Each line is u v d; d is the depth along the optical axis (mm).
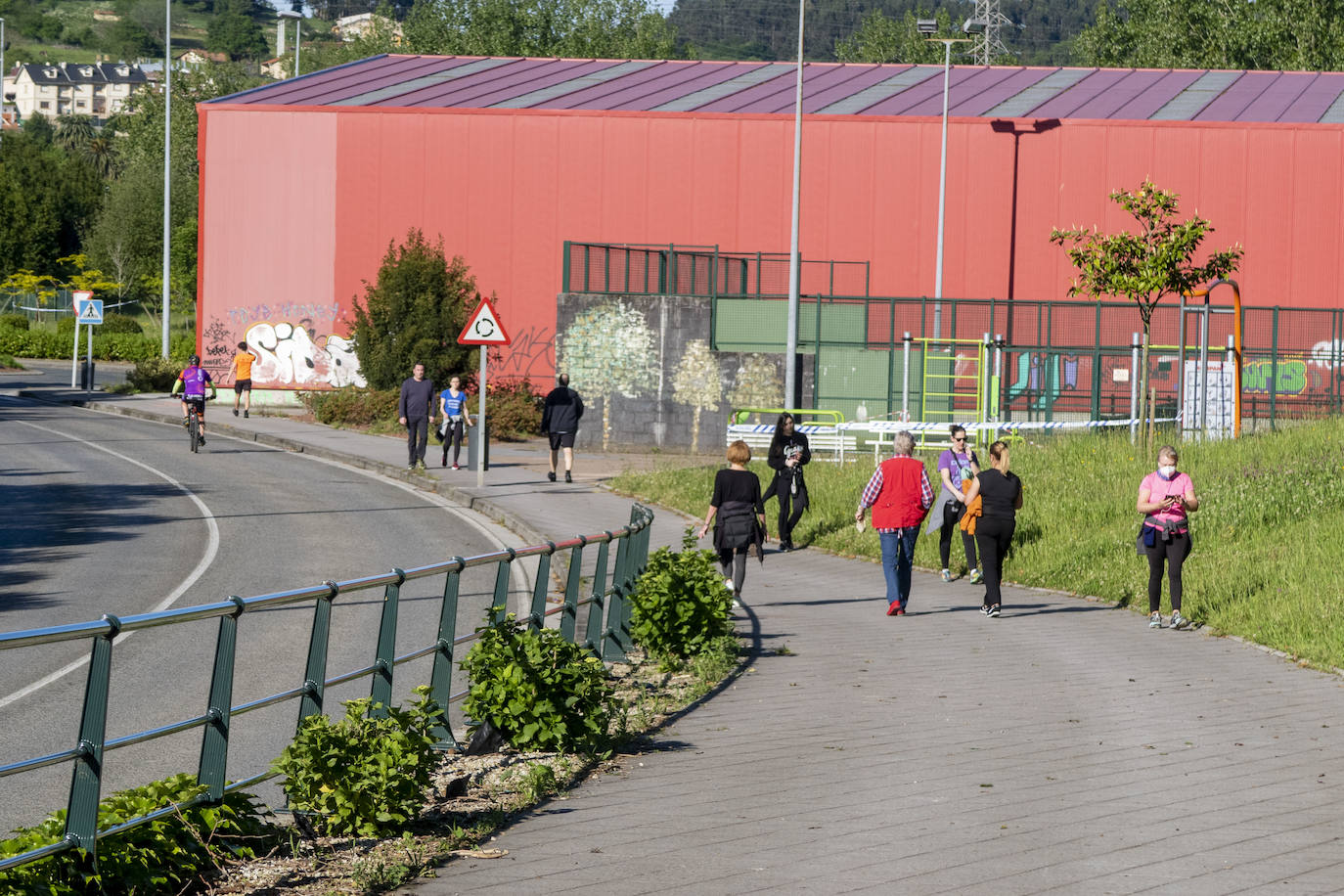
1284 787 12594
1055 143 62812
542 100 70188
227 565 27328
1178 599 22453
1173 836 10969
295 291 71125
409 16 149750
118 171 198750
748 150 65812
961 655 19891
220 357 71938
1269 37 100938
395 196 69688
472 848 10625
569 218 67812
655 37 150500
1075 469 36469
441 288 62000
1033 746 14297
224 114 70812
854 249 64875
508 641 14133
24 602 22750
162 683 16531
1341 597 22141
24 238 168625
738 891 9547
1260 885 9727
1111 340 57125
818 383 54812
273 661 18047
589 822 11438
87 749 8555
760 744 14438
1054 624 22844
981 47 95812
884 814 11648
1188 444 39812
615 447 56531
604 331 56375
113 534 31219
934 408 53594
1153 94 67875
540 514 35750
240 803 10320
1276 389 52719
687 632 19266
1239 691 17391
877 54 151750
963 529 24359
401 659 12867
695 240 66562
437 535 32875
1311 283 60688
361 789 10680
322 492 40344
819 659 19562
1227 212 61344
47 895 8156
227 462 47312
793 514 32531
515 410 60438
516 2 148375
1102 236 41250
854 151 64562
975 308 59375
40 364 106062
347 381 70938
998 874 9953
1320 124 60438
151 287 146000
